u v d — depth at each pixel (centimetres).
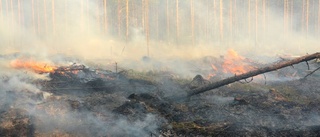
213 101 1167
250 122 942
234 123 934
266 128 904
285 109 1045
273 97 1171
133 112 993
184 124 935
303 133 873
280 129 899
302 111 1031
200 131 888
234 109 1045
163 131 896
